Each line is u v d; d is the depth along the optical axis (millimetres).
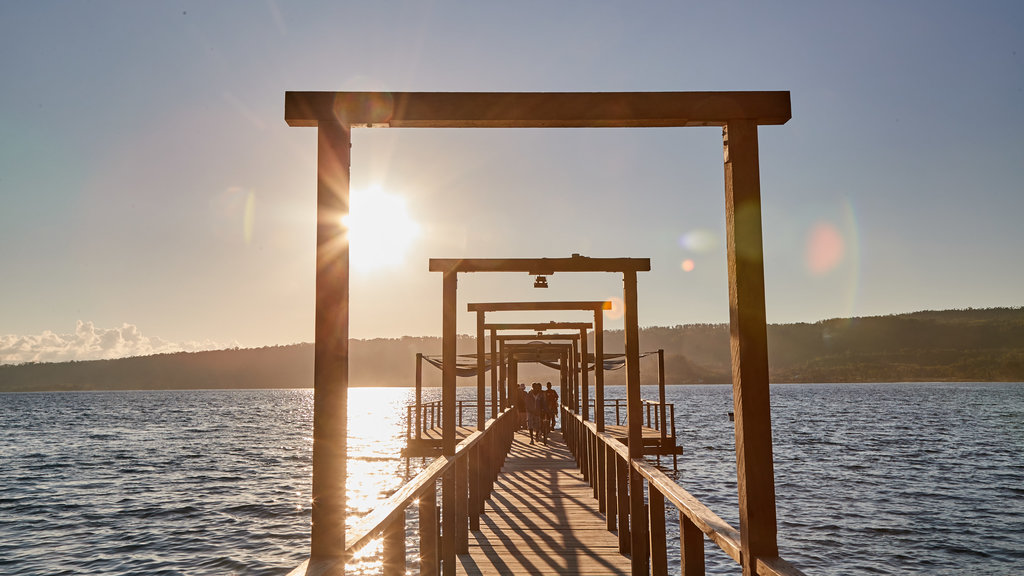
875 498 23688
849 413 82250
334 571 2744
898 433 53312
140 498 25500
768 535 2881
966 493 24719
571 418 16312
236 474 32688
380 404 137250
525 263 7730
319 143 3154
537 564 6496
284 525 20078
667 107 3240
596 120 3287
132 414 100750
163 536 18656
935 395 142375
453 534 6121
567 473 12547
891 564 15008
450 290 7598
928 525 19047
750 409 2949
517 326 14633
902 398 128125
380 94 3227
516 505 9438
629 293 7047
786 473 30594
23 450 46719
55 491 27578
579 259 7633
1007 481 27766
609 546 7160
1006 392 158000
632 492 6105
